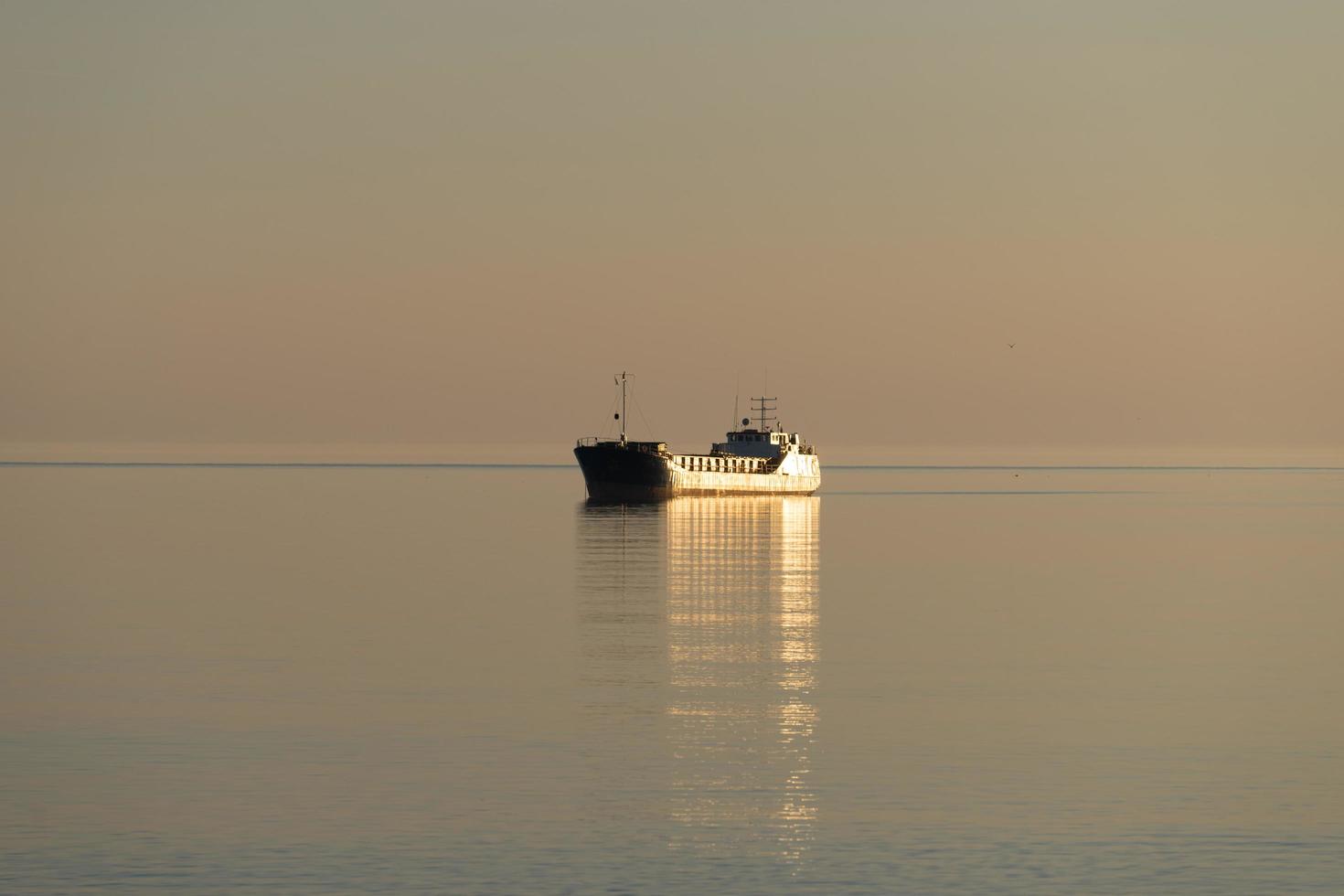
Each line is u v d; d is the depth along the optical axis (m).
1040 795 92.38
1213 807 90.19
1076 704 118.81
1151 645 149.75
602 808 89.44
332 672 130.88
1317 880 78.81
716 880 78.38
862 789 93.50
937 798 91.75
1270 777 96.75
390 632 155.88
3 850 81.69
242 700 118.12
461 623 163.12
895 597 191.62
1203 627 164.25
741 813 88.69
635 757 100.69
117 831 84.88
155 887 76.88
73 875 78.31
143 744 103.38
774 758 100.69
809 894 76.62
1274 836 85.12
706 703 118.06
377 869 79.38
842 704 118.00
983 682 128.12
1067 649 146.88
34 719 111.12
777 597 190.38
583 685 125.31
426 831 85.12
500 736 106.31
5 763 98.44
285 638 150.88
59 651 142.12
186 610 173.88
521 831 85.25
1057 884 78.06
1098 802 91.12
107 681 125.94
